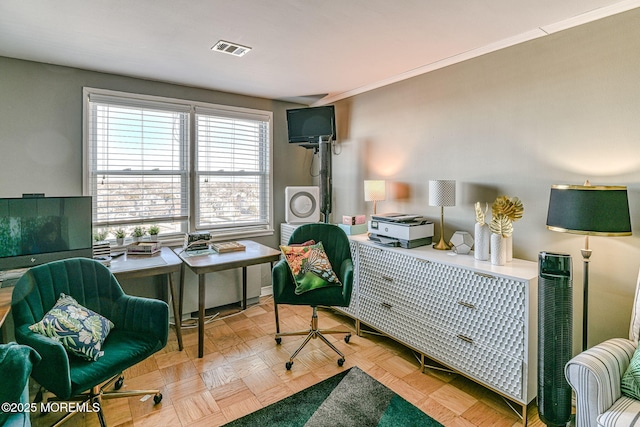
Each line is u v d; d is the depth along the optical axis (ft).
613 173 6.19
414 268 7.95
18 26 6.67
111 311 6.71
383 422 6.07
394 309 8.49
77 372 5.20
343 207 12.62
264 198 12.88
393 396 6.82
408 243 8.45
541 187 7.17
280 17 6.36
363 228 10.77
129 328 6.51
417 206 9.90
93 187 9.48
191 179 11.09
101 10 6.07
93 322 6.01
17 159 8.44
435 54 8.34
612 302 6.30
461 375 7.58
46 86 8.73
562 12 6.22
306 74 9.84
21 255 6.98
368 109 11.39
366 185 10.27
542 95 7.09
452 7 6.01
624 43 6.00
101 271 6.81
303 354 8.51
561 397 5.64
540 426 6.05
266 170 12.86
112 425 6.00
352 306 9.79
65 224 7.50
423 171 9.66
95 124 9.46
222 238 11.85
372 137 11.30
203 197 11.41
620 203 5.34
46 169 8.80
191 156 11.07
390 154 10.68
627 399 4.57
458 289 7.05
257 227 12.69
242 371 7.73
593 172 6.43
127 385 7.17
